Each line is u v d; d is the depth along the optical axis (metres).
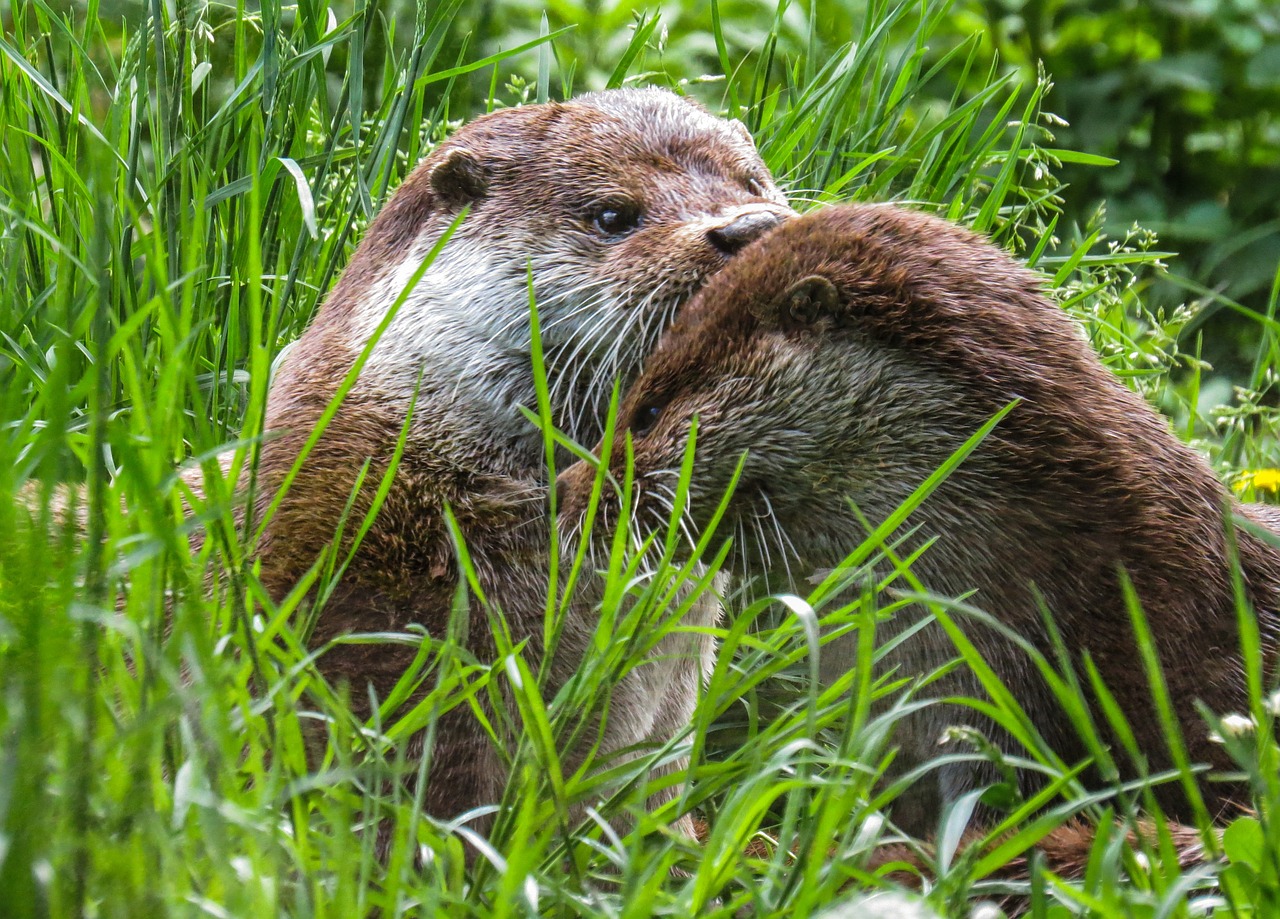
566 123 7.93
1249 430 10.55
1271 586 7.01
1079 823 6.23
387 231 7.77
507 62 13.92
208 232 8.01
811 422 6.95
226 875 3.79
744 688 5.20
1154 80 15.69
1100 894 4.29
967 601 6.79
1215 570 6.77
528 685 4.68
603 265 7.57
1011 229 10.95
